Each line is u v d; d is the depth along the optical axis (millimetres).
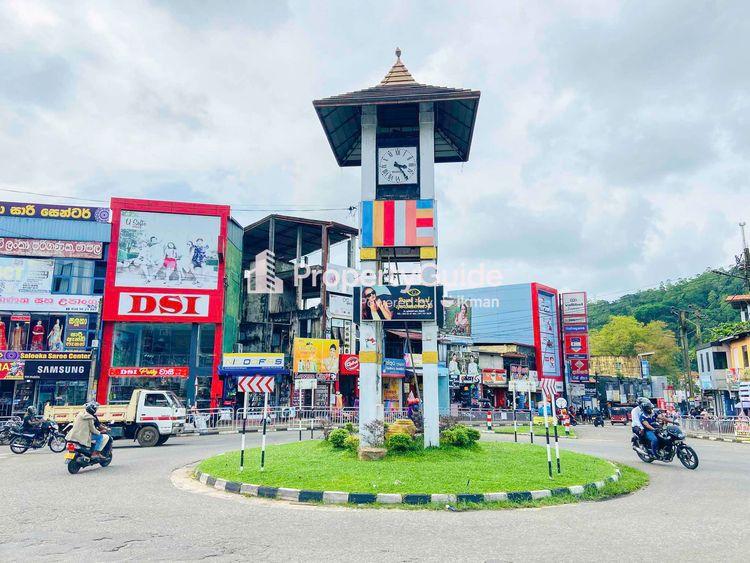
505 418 38344
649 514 8648
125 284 32312
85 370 30453
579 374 55844
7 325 30531
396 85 17344
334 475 10992
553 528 7656
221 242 34312
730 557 6234
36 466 14305
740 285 81938
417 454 13789
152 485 11242
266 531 7398
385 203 16203
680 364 87938
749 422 25859
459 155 20500
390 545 6723
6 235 31344
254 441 21609
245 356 32906
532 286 56031
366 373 14945
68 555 6203
